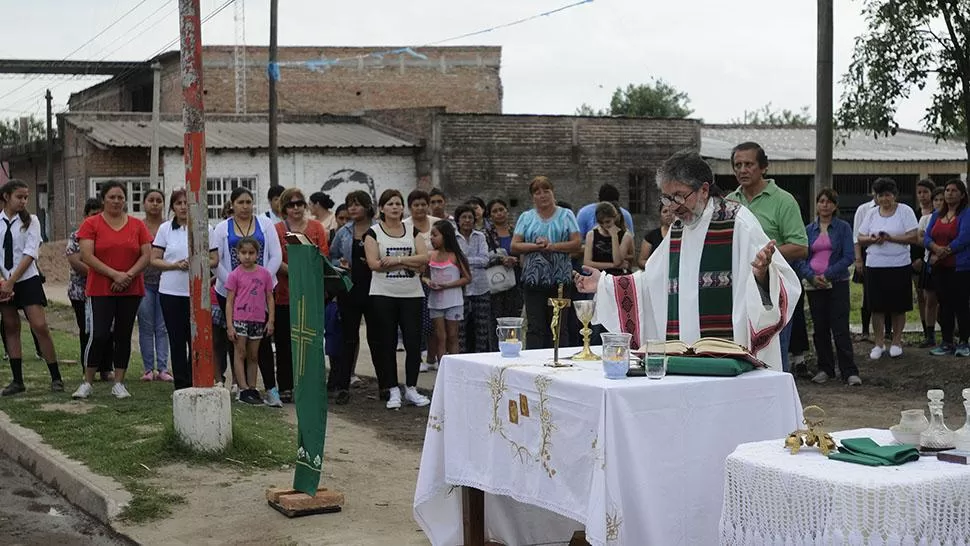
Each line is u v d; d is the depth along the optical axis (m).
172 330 10.14
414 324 10.58
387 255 10.39
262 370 10.45
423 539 6.37
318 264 6.64
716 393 4.94
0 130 54.69
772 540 4.25
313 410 6.82
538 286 10.90
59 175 35.44
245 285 10.12
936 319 13.84
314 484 6.83
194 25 7.80
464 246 12.02
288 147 31.12
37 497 7.61
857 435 4.63
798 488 4.12
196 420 7.96
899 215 12.48
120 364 10.38
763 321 5.33
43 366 12.81
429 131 32.56
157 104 28.89
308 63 43.22
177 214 10.27
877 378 12.00
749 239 5.59
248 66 42.62
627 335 5.01
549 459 5.12
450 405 5.91
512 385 5.41
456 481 5.85
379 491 7.45
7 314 10.55
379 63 44.16
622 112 53.28
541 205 11.02
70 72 37.44
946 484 3.99
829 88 13.92
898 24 15.20
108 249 10.16
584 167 33.72
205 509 6.93
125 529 6.63
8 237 10.48
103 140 29.56
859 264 13.70
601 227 11.20
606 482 4.69
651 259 5.91
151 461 7.84
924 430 4.44
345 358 10.80
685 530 4.89
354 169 32.31
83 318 11.99
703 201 5.70
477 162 32.88
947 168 32.56
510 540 6.14
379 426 9.70
